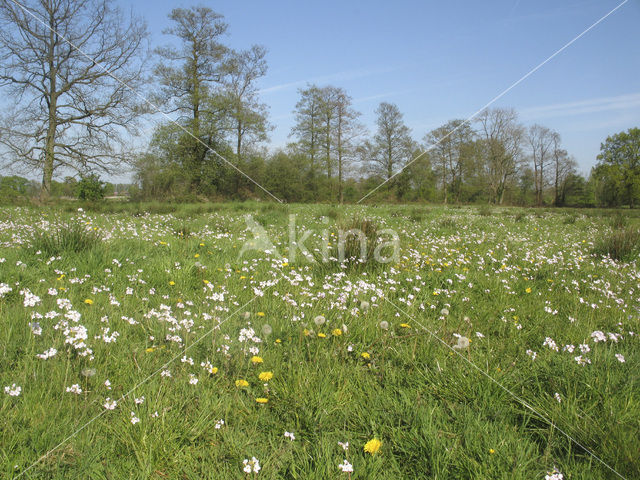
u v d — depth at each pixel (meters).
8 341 2.54
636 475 1.78
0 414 1.94
